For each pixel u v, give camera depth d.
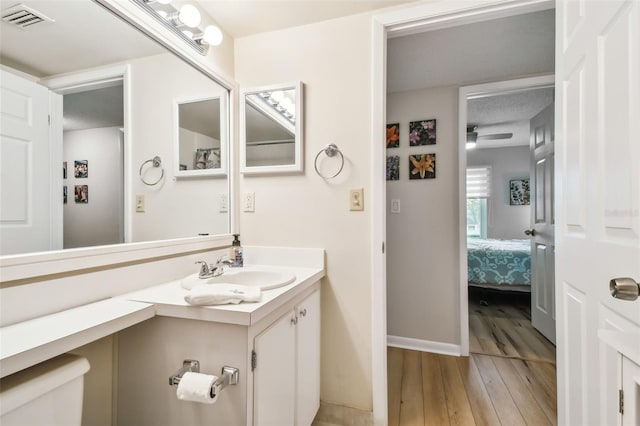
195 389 0.80
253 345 0.90
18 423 0.61
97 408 0.98
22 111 0.82
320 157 1.59
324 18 1.57
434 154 2.37
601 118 0.82
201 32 1.45
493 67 2.10
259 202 1.70
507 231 5.20
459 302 2.29
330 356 1.54
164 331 0.96
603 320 0.82
